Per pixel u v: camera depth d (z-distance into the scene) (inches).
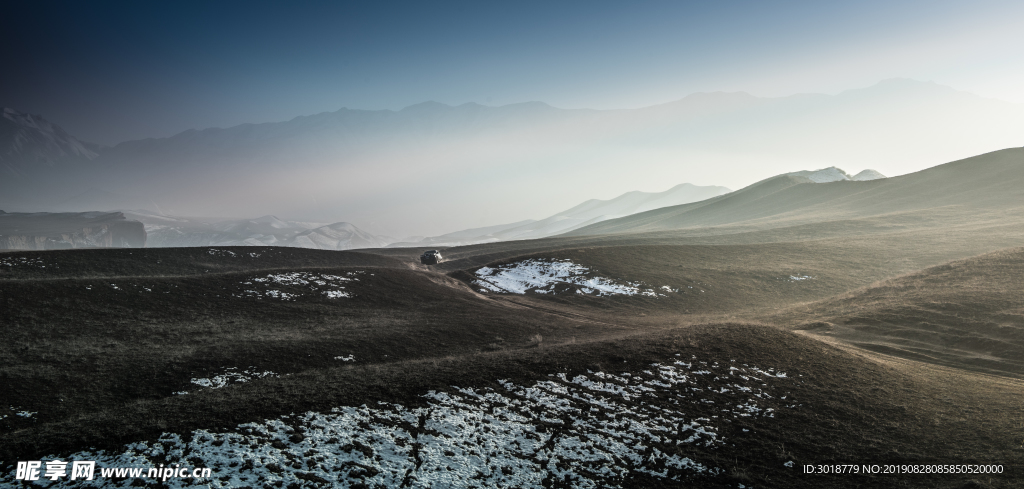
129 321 1339.8
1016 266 1467.8
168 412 591.2
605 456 567.8
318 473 484.7
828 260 2896.2
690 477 531.2
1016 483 478.9
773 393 748.0
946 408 698.2
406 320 1632.6
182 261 2559.1
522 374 791.7
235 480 461.1
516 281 2605.8
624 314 2023.9
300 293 1855.3
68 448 492.1
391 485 478.9
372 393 683.4
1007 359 968.3
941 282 1531.7
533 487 503.5
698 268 2795.3
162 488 441.7
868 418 664.4
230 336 1288.1
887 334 1229.7
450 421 616.1
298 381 747.4
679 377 795.4
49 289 1433.3
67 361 987.9
